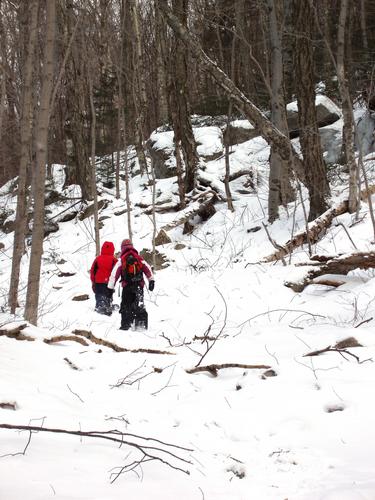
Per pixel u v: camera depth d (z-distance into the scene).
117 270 8.50
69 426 3.51
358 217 12.24
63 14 18.25
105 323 9.34
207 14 19.66
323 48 22.03
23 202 9.37
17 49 16.03
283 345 5.46
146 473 3.00
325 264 9.50
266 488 2.96
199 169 18.91
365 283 8.49
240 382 4.53
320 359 4.80
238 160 20.02
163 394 4.52
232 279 10.68
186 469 3.14
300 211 15.02
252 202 17.53
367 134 18.25
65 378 4.58
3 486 2.58
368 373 4.36
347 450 3.32
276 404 4.02
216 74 11.05
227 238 15.38
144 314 8.37
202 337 6.46
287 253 11.91
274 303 9.04
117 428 3.65
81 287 12.81
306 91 13.80
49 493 2.59
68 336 5.73
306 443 3.47
